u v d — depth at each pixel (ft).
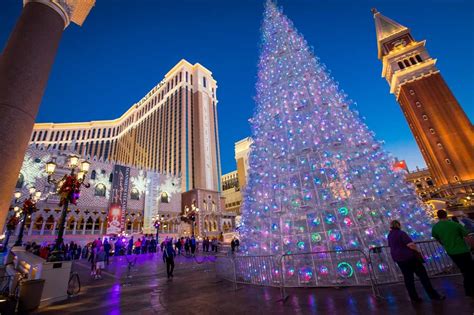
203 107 320.91
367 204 24.47
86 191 129.29
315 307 16.48
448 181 164.04
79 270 50.72
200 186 265.95
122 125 411.75
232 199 341.41
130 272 44.62
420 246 23.18
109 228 128.26
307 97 31.40
